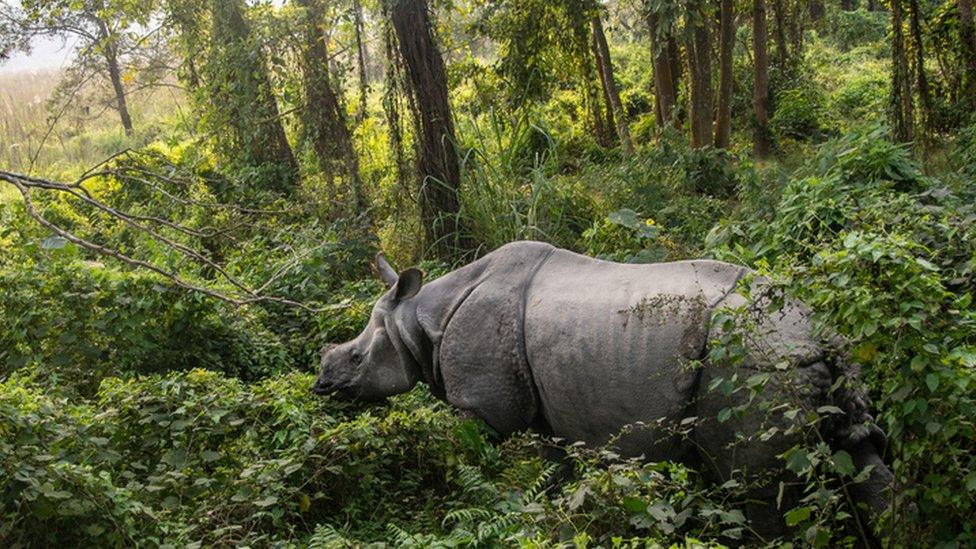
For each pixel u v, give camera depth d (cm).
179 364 820
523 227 1037
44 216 1124
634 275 595
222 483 594
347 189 1267
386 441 633
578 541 437
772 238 794
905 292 438
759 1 1766
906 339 433
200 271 1045
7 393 561
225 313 853
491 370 630
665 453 562
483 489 599
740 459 526
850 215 680
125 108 2309
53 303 796
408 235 1128
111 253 589
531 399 623
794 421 488
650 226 946
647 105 2206
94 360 796
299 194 1273
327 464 607
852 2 3241
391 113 1129
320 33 1341
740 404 519
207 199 1204
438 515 611
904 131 1415
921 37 1579
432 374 674
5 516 488
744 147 1794
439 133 1093
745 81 2098
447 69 1430
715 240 873
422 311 668
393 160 1192
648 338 555
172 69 1733
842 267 452
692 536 510
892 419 449
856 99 2133
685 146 1262
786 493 517
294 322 927
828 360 505
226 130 1417
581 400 583
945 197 805
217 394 649
